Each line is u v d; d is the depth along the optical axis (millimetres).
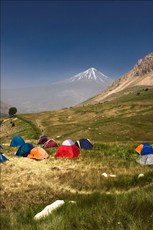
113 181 22484
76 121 133250
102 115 140375
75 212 8297
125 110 144250
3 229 8664
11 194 21562
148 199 8281
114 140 78812
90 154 37875
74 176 25859
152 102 158125
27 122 140375
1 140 109875
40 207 11250
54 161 34000
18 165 31984
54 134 103750
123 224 6727
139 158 32938
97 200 10250
